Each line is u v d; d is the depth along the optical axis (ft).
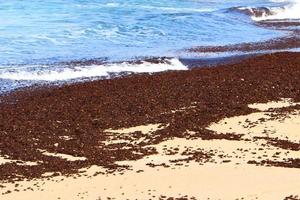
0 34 143.33
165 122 88.58
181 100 98.43
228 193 63.31
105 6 186.29
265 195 62.64
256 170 69.92
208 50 137.18
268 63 123.03
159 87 105.70
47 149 77.97
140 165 72.28
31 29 149.79
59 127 86.43
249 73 115.03
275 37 154.10
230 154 75.72
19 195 63.98
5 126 86.12
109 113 92.17
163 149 77.92
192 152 76.69
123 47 137.39
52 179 68.28
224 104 96.58
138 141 81.00
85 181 67.56
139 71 119.24
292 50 140.05
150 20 166.40
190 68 122.83
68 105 95.86
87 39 143.33
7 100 98.68
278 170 69.92
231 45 143.13
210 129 85.61
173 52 133.69
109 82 108.88
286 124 87.92
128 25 159.33
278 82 108.88
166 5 196.85
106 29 153.69
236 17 177.17
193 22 166.50
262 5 201.77
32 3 184.03
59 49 132.98
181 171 69.97
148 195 63.26
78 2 190.19
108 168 71.51
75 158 75.05
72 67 119.34
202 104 96.68
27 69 116.98
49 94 101.81
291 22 176.96
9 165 72.43
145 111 92.94
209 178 67.62
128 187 65.62
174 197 62.49
